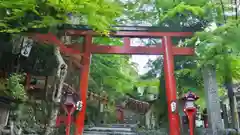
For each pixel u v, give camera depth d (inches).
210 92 518.6
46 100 523.8
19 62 530.0
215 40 482.0
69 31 571.5
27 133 470.0
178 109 534.9
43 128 499.2
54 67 542.0
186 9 560.4
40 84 617.9
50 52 540.7
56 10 438.6
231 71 542.9
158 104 760.3
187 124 520.1
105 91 953.5
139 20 647.1
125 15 622.2
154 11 630.5
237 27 472.1
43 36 486.0
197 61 578.6
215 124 495.8
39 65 553.6
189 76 636.7
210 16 556.7
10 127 440.1
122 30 591.5
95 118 1014.4
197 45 553.9
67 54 579.5
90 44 583.5
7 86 463.8
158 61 821.9
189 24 605.0
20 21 455.2
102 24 467.2
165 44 588.7
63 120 540.1
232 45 472.7
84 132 619.2
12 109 477.7
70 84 670.5
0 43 490.9
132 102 1056.8
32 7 411.5
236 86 653.9
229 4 532.1
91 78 806.5
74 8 424.8
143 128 707.4
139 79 948.6
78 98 518.0
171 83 562.9
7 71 511.8
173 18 585.6
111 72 835.4
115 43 677.3
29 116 512.7
